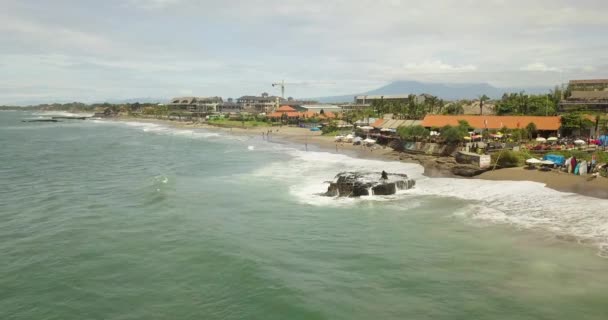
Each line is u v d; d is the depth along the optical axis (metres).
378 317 21.11
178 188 51.09
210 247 30.33
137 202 44.22
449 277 25.33
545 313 21.19
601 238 30.52
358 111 160.62
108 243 31.62
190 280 25.28
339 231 34.16
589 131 75.31
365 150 87.75
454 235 32.41
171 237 32.75
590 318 20.69
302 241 31.88
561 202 39.97
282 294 23.22
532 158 54.22
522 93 127.12
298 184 53.38
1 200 45.88
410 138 80.19
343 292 23.61
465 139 70.50
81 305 22.73
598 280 24.44
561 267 26.16
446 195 45.34
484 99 132.12
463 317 21.03
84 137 142.50
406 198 44.56
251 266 26.80
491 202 41.59
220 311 21.78
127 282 25.20
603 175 46.81
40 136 146.88
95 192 49.66
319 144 105.56
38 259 28.72
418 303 22.42
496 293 23.28
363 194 45.88
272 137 131.62
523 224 34.19
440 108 131.50
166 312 21.84
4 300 23.27
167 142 122.31
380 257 28.52
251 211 40.59
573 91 120.88
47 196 47.69
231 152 93.12
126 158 83.62
